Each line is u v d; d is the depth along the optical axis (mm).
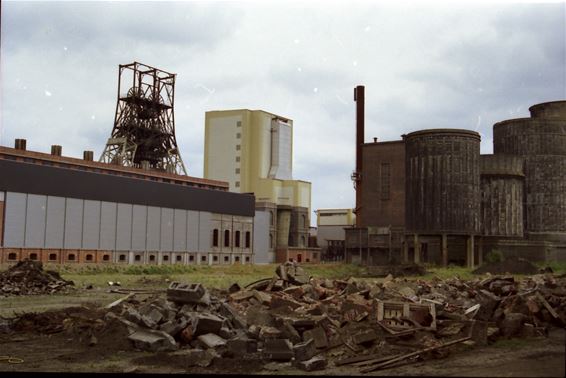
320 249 103625
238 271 63750
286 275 23359
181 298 17172
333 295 21141
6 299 29062
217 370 12836
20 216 56406
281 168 112000
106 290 35656
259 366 13156
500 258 52156
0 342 16828
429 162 58062
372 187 76000
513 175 55656
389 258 67000
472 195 57031
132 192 68062
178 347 15133
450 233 56719
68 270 58062
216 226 81000
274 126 111500
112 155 90688
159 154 94750
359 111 80500
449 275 48812
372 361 13141
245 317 17234
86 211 62688
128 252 67125
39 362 13992
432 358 13211
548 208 54156
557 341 14922
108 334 16109
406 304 15289
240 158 107812
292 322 15375
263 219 91125
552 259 52531
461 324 14812
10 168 55625
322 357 13570
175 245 73875
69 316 19828
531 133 54906
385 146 75688
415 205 59000
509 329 15617
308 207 113438
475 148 57750
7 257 54969
